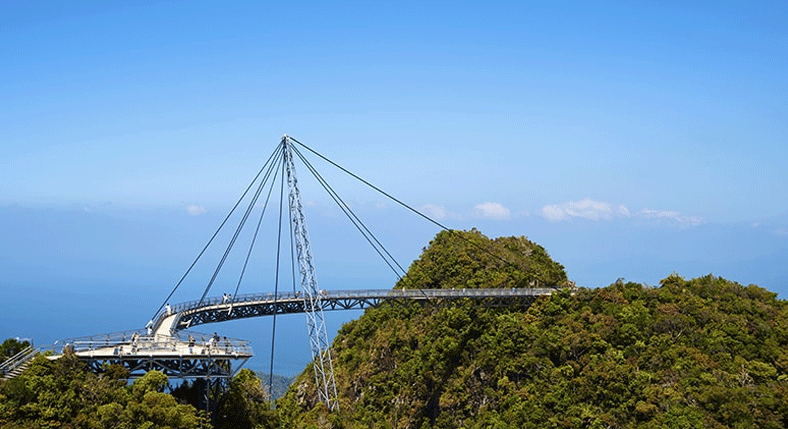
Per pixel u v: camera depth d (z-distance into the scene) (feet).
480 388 530.68
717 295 543.39
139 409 260.62
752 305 527.81
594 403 456.04
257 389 352.08
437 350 572.51
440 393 554.05
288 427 511.40
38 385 252.21
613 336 504.84
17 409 245.24
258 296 587.68
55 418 248.52
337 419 531.09
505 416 473.26
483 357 540.11
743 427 383.65
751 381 430.20
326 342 590.14
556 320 554.05
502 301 610.24
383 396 580.30
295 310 602.44
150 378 274.16
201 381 300.81
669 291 558.56
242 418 317.01
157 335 323.57
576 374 482.69
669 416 404.57
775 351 458.91
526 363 508.12
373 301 647.56
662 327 498.69
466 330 574.97
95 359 280.72
